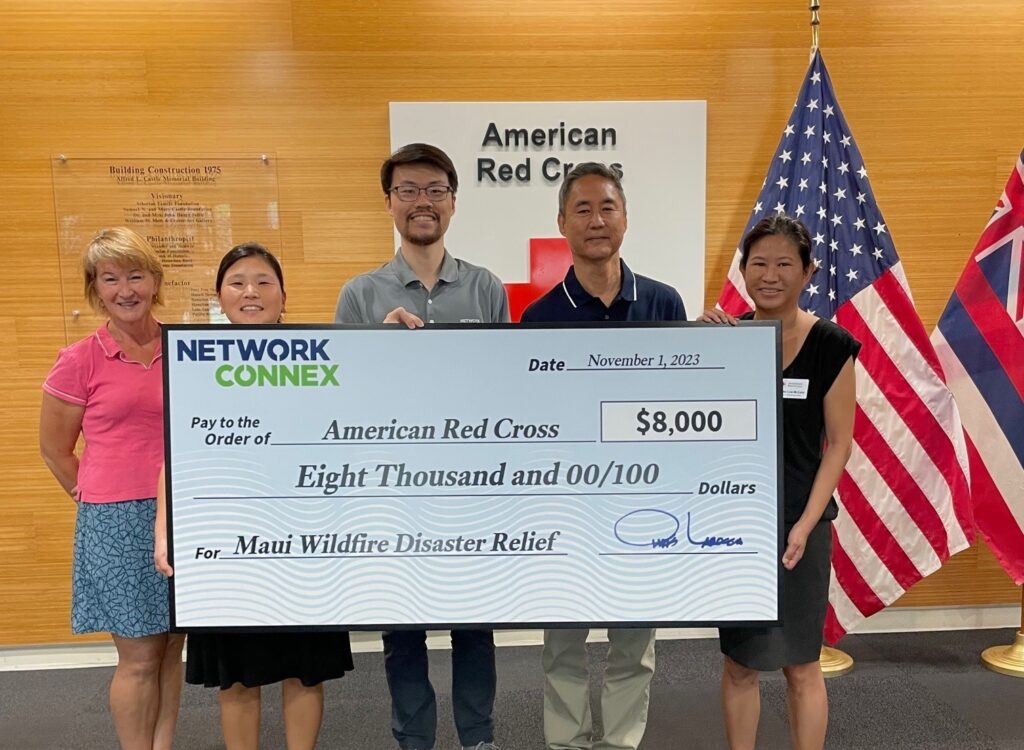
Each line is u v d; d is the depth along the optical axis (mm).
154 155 3076
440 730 2652
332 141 3121
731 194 3254
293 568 1835
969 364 2941
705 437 1818
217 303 3156
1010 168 3293
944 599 3443
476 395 1810
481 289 2311
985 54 3230
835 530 3012
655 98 3178
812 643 2016
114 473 2096
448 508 1833
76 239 3090
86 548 2104
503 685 2998
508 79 3129
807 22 3184
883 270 2947
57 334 3125
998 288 2904
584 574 1853
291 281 3180
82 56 3016
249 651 1932
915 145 3258
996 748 2477
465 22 3094
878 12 3184
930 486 2945
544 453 1823
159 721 2318
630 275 2199
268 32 3059
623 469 1828
